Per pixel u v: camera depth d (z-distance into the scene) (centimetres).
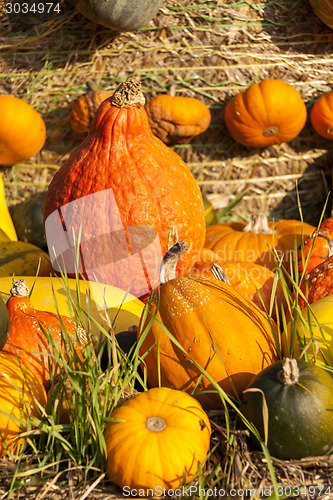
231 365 127
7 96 249
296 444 112
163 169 173
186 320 129
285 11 262
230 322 130
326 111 254
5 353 130
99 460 115
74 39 261
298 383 115
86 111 252
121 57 264
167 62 265
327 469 115
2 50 260
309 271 180
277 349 137
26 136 246
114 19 235
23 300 139
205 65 266
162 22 260
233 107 251
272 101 243
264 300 180
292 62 268
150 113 249
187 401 117
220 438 124
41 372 130
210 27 262
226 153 275
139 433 110
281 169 279
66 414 125
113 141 168
